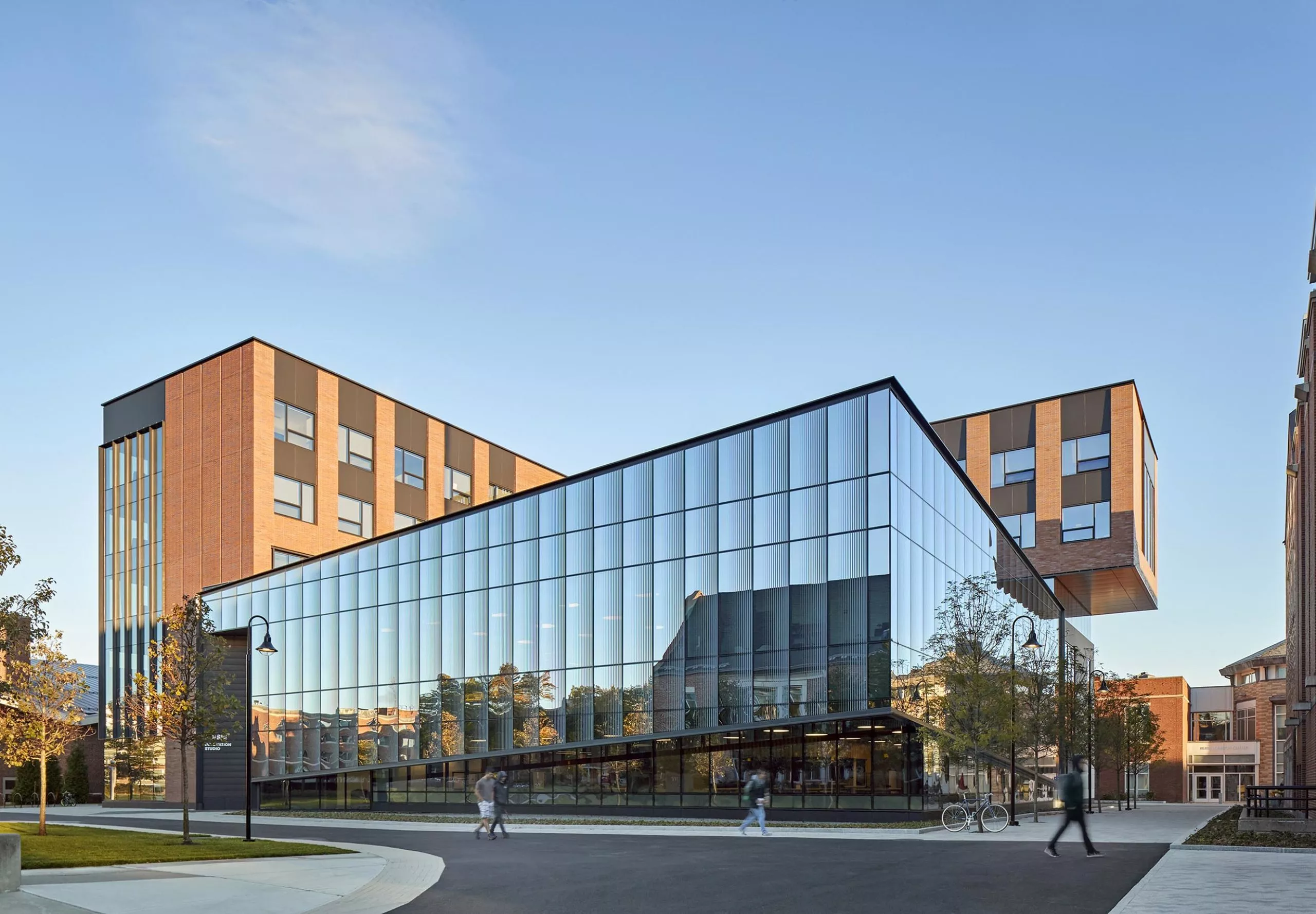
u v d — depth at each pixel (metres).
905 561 33.69
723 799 36.75
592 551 39.88
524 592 42.00
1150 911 13.51
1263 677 87.00
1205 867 18.86
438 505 68.88
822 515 34.00
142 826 39.12
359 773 48.50
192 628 30.58
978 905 14.66
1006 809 32.53
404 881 18.98
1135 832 30.17
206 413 60.78
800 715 33.41
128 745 61.72
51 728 29.03
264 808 52.31
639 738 37.16
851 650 32.59
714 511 36.59
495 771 43.16
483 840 29.05
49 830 30.30
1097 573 55.41
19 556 25.44
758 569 35.16
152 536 63.16
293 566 53.06
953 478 40.31
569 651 40.00
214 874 19.84
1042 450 57.62
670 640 36.97
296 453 60.00
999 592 45.94
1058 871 18.66
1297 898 14.63
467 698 43.41
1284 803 36.88
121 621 64.06
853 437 33.75
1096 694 59.28
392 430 66.31
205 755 56.16
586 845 26.31
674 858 22.33
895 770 33.53
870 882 17.52
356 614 49.12
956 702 33.78
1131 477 54.94
